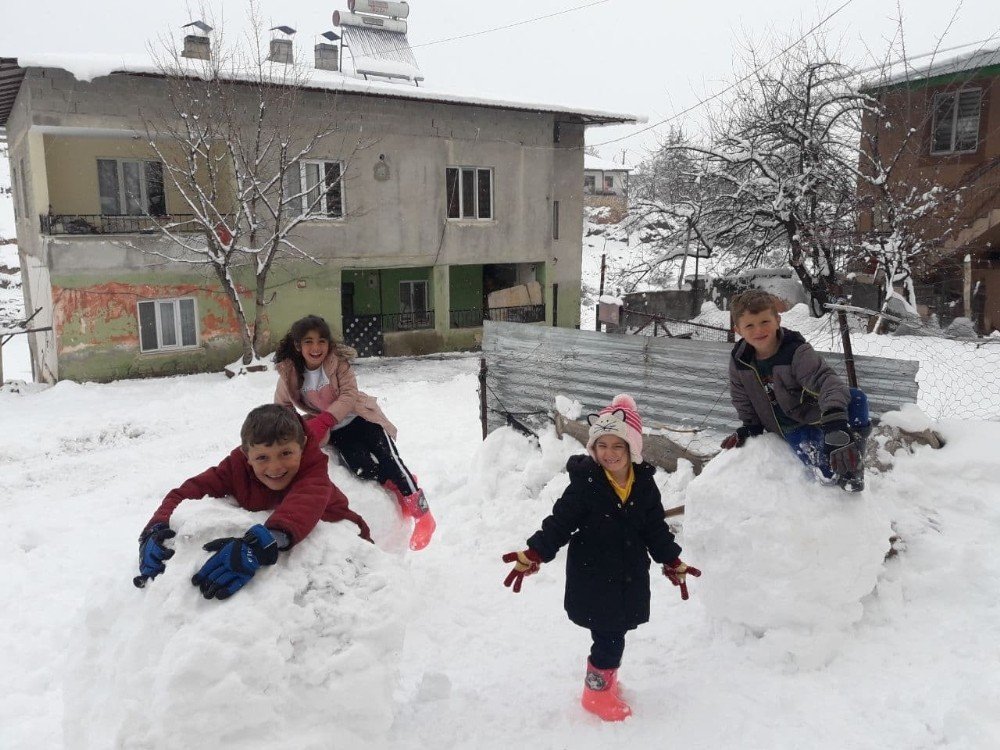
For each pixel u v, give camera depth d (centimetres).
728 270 2378
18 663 454
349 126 1909
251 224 1669
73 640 260
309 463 279
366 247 1983
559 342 698
